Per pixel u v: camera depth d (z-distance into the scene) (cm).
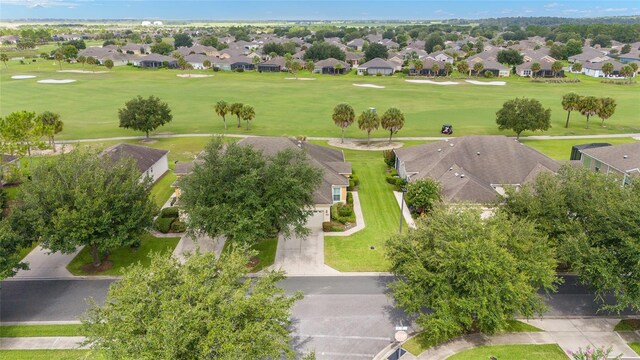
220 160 3475
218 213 3253
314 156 5088
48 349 2675
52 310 3066
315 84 13450
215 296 1933
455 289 2570
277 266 3628
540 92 12031
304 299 3186
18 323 2923
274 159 3641
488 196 4231
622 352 2664
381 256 3775
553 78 14562
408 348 2705
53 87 12256
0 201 3991
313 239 4078
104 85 12781
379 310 3073
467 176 4544
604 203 2938
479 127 8300
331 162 5134
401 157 5578
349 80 14425
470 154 5131
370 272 3544
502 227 2747
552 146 7050
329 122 8644
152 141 7262
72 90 11875
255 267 3609
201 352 1800
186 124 8419
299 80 14338
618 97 11200
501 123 7338
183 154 6594
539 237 2911
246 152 3538
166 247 3941
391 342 2762
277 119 8862
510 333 2841
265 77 15025
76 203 3164
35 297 3216
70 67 16575
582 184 3306
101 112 9356
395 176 5581
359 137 7638
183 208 3491
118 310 1972
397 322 2950
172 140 7331
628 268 2708
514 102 7294
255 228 3278
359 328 2891
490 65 15550
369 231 4231
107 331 1945
